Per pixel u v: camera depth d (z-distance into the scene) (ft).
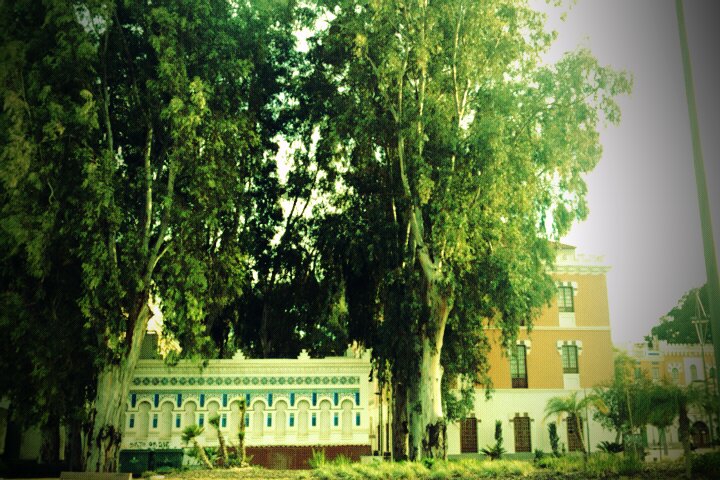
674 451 130.21
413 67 92.99
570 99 89.86
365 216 99.71
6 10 77.10
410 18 90.12
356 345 115.55
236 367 92.22
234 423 90.58
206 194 82.89
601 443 129.18
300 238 120.26
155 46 80.23
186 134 81.10
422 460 81.51
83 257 76.33
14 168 70.79
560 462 83.30
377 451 110.93
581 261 142.00
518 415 133.08
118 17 88.28
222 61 87.56
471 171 86.02
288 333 121.39
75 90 80.69
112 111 89.97
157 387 90.68
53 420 83.05
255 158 101.76
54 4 74.84
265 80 110.22
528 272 90.94
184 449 87.51
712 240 35.09
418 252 90.38
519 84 93.45
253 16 100.63
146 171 84.02
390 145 97.91
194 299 80.43
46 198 77.77
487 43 90.33
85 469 79.66
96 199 75.41
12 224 70.79
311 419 91.35
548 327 138.41
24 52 74.95
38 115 75.00
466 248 81.66
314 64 112.37
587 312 140.26
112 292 76.69
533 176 86.99
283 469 86.79
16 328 73.05
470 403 116.06
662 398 72.28
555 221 95.20
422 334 89.30
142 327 85.40
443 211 83.41
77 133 77.71
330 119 104.06
